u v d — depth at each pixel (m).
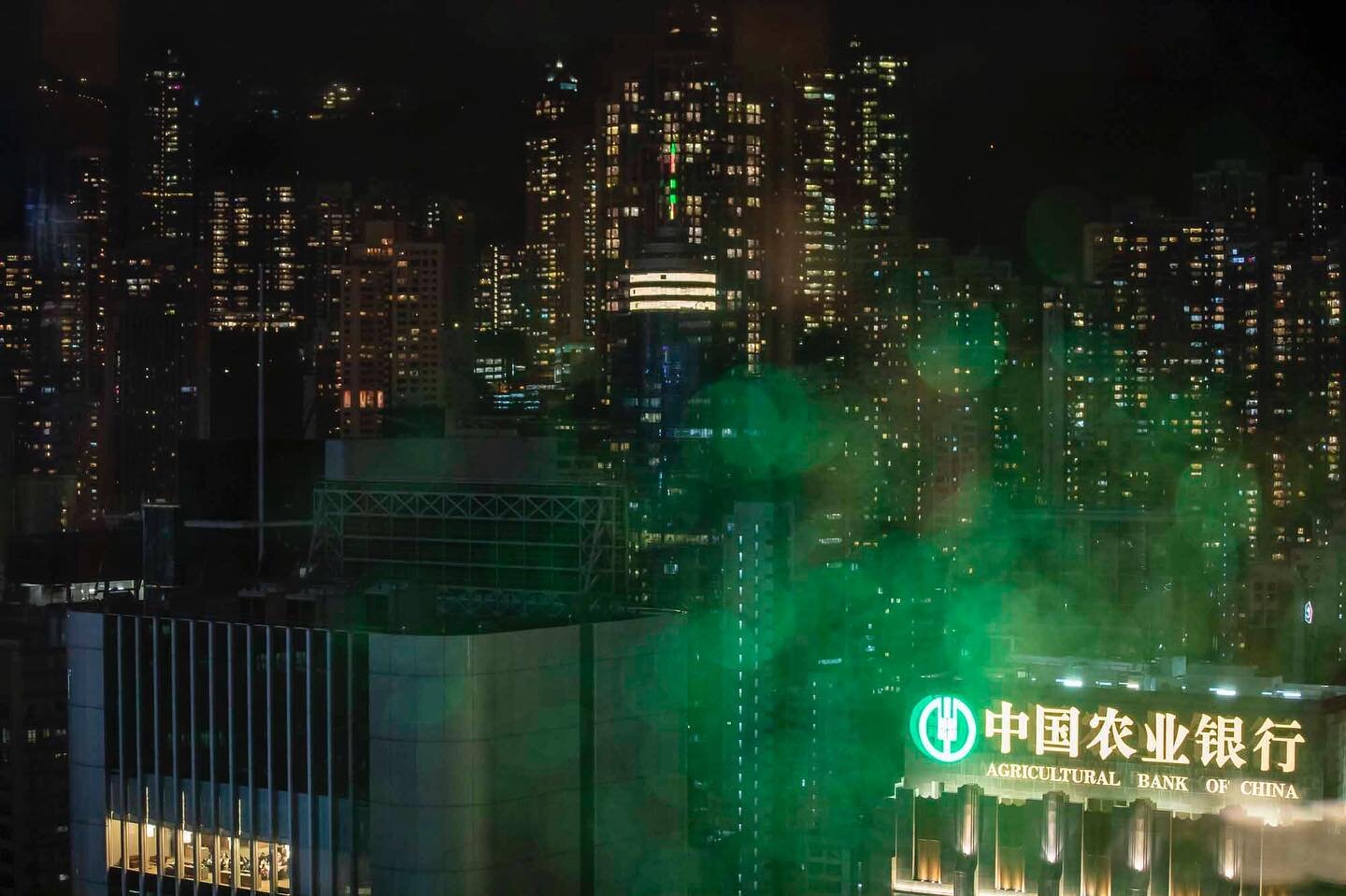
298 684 161.88
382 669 156.62
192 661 168.62
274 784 163.62
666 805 173.50
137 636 172.00
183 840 169.75
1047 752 184.25
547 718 161.50
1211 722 177.62
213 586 185.38
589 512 187.62
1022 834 181.75
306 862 162.00
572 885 164.62
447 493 194.62
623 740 168.12
